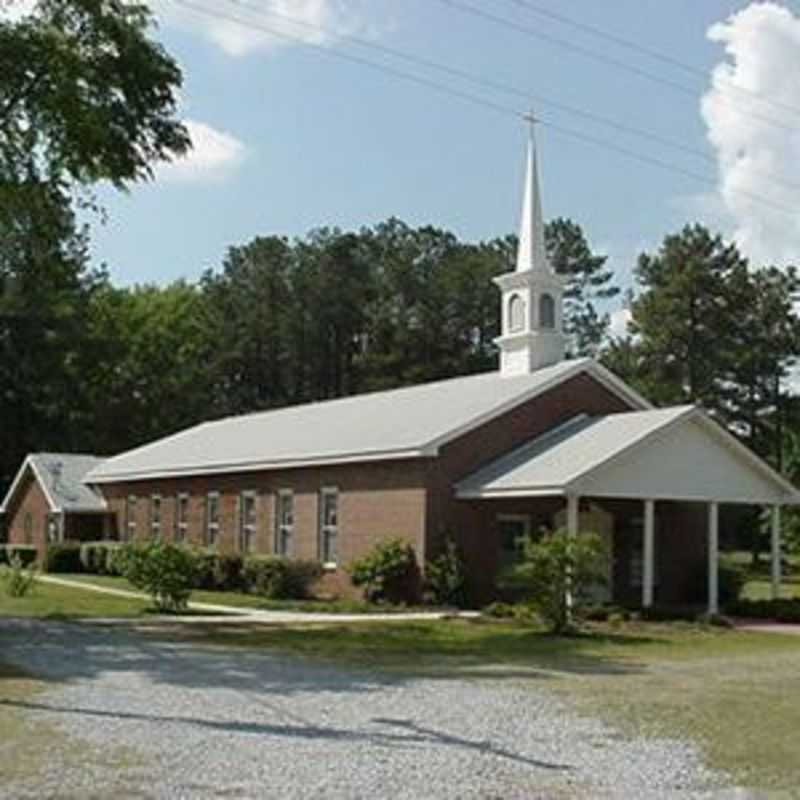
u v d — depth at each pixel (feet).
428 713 44.78
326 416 133.39
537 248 115.14
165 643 70.69
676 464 97.04
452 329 272.92
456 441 101.50
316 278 293.84
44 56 77.15
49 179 81.46
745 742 39.88
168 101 82.99
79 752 35.42
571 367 108.47
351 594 107.04
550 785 32.63
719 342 221.05
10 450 226.99
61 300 225.97
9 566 157.48
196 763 34.09
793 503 103.50
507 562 102.06
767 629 89.10
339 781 32.07
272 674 56.49
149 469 146.41
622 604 101.19
